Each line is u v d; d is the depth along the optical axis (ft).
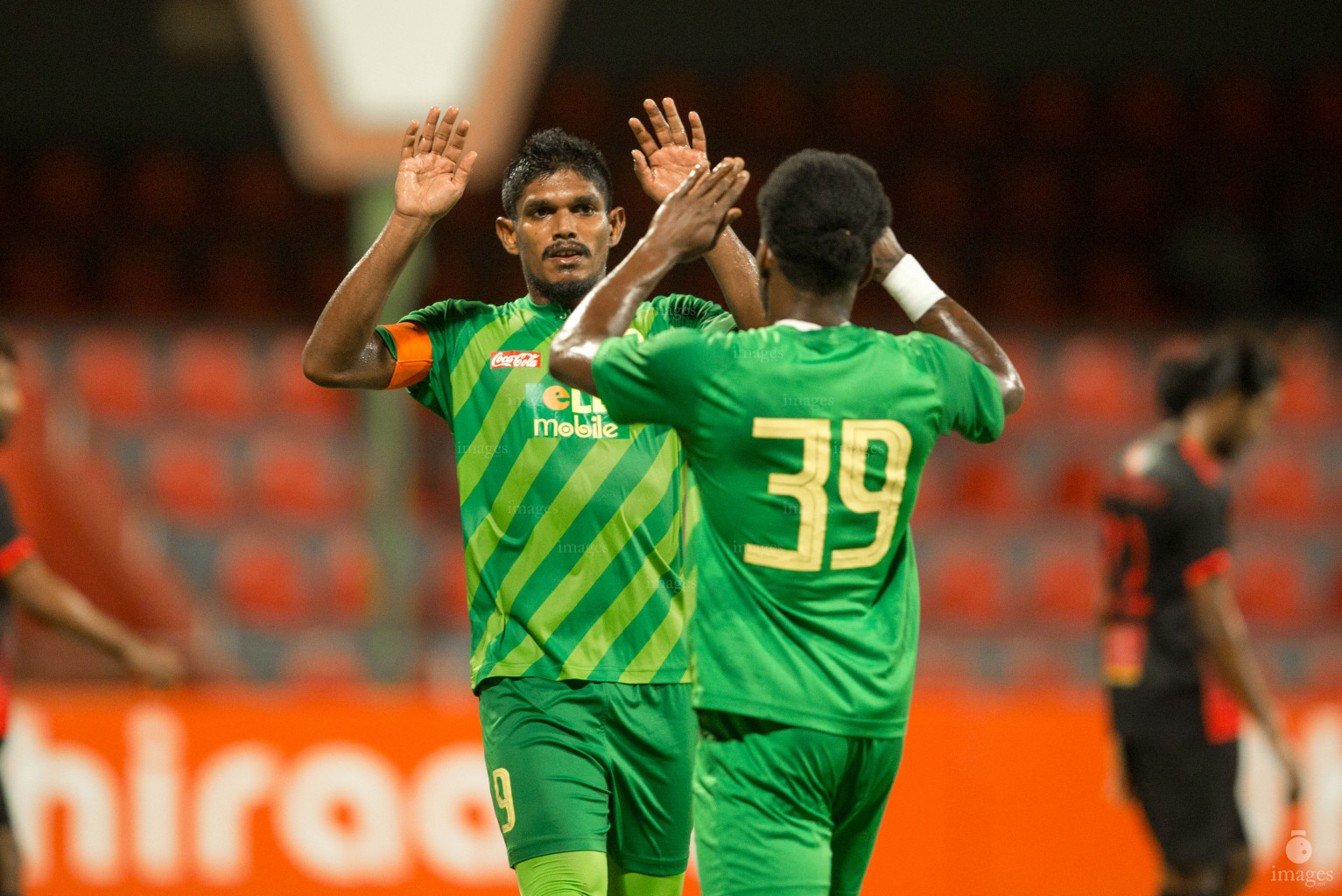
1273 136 187.32
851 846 36.04
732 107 182.29
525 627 40.47
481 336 41.47
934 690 108.37
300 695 87.92
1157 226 183.52
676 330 33.71
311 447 140.05
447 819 73.61
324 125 74.13
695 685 34.22
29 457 91.91
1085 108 187.11
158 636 94.22
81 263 171.83
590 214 41.60
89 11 176.86
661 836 41.98
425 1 73.41
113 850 71.92
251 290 171.22
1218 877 61.16
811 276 34.19
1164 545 60.75
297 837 72.79
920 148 184.75
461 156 38.50
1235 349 61.52
